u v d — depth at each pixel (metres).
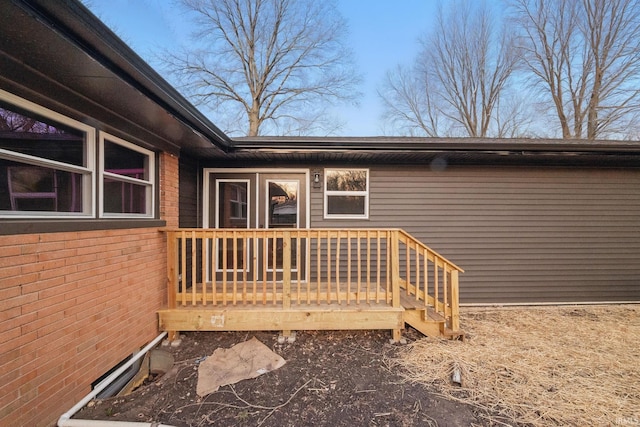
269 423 2.27
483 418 2.34
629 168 5.25
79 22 1.62
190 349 3.41
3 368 1.88
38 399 2.10
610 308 5.02
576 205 5.20
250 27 15.85
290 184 5.13
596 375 2.93
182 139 3.73
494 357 3.23
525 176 5.18
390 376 2.90
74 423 2.22
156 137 3.50
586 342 3.66
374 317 3.60
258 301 3.85
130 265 3.10
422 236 5.14
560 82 14.59
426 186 5.16
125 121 2.95
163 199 3.73
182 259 3.66
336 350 3.41
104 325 2.74
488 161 5.10
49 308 2.20
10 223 1.93
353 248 5.15
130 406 2.44
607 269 5.22
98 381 2.71
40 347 2.12
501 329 4.06
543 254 5.18
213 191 5.09
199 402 2.50
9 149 2.01
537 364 3.11
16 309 1.96
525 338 3.76
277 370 2.99
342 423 2.28
